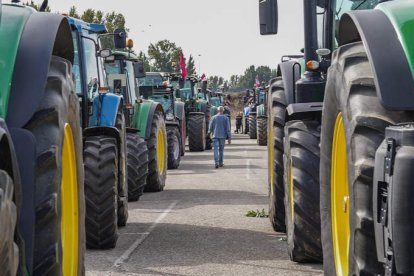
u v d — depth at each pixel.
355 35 5.63
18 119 4.85
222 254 9.08
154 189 16.36
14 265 3.96
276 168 9.78
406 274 4.12
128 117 16.11
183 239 10.16
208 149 33.53
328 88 5.79
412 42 4.73
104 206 9.33
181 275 7.99
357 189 4.74
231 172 21.39
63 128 5.19
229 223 11.48
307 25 8.24
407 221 4.10
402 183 4.11
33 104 4.91
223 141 23.33
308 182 7.71
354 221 4.77
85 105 10.74
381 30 4.87
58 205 4.92
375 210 4.52
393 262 4.19
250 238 10.13
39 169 4.88
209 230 10.88
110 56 12.92
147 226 11.33
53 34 5.23
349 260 4.95
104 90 10.98
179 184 18.00
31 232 4.70
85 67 10.84
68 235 5.80
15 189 4.39
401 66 4.66
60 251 4.96
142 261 8.73
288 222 8.23
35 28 5.25
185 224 11.47
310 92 8.12
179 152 23.11
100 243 9.39
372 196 4.69
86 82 10.80
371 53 4.75
